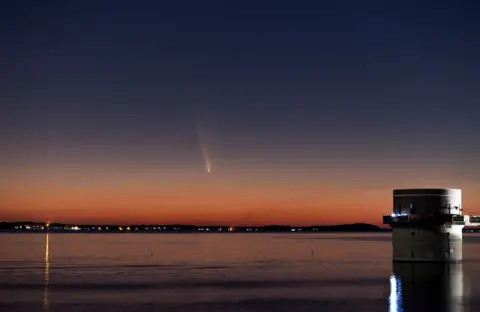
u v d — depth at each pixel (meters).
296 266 122.44
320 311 63.78
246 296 74.56
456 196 103.19
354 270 110.00
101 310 64.56
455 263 103.69
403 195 104.31
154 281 92.12
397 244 105.69
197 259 148.00
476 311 63.28
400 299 71.25
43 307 66.50
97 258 150.88
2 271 110.00
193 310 64.50
